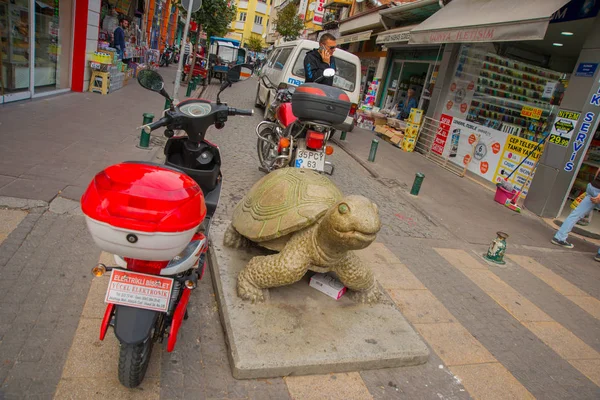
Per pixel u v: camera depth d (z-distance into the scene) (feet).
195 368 8.59
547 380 10.65
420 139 39.65
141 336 6.72
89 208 6.19
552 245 21.11
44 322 8.84
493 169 30.09
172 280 7.09
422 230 19.62
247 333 9.36
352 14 70.95
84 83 33.58
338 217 8.70
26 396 7.13
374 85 55.06
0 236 11.44
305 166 18.80
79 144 19.76
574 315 14.37
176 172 7.16
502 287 15.34
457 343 11.39
